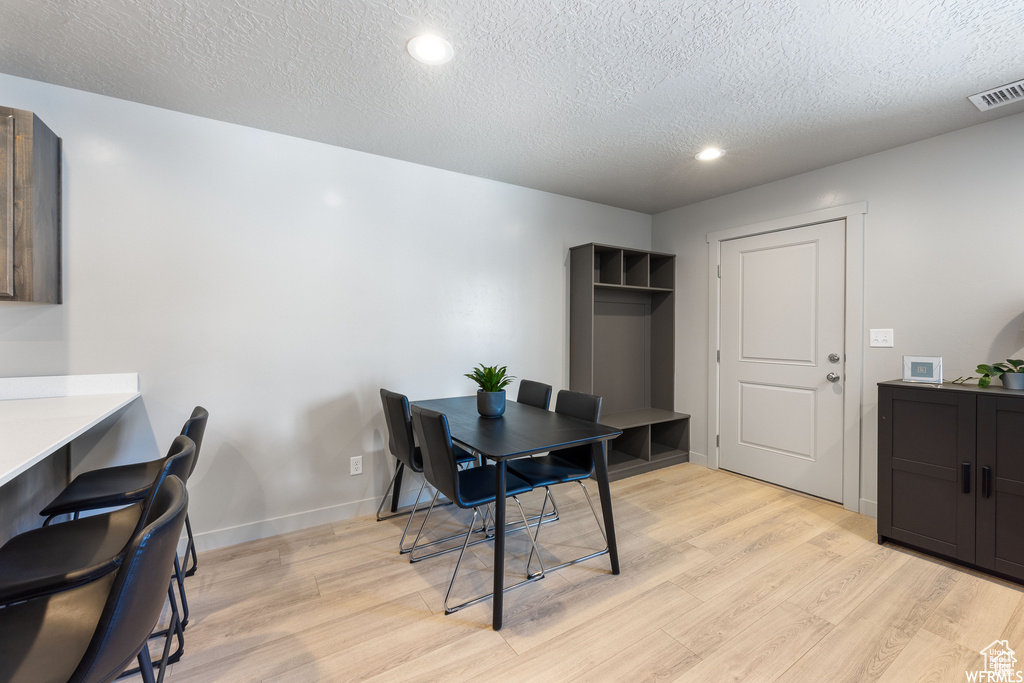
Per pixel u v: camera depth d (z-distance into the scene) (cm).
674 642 163
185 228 222
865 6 146
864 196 277
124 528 133
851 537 245
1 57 174
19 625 94
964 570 210
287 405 250
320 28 158
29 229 169
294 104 213
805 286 309
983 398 202
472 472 228
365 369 274
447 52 172
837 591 194
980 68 182
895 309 264
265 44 167
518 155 278
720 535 247
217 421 231
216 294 230
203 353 227
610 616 178
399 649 159
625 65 181
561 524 262
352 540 241
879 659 153
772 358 330
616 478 339
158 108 216
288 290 249
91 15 150
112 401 187
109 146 205
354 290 270
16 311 190
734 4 145
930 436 219
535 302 348
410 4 145
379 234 278
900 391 230
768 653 157
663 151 271
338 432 265
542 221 351
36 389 193
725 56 175
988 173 229
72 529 132
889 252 266
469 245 314
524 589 196
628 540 242
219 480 233
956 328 240
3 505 154
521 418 239
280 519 248
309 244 255
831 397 295
